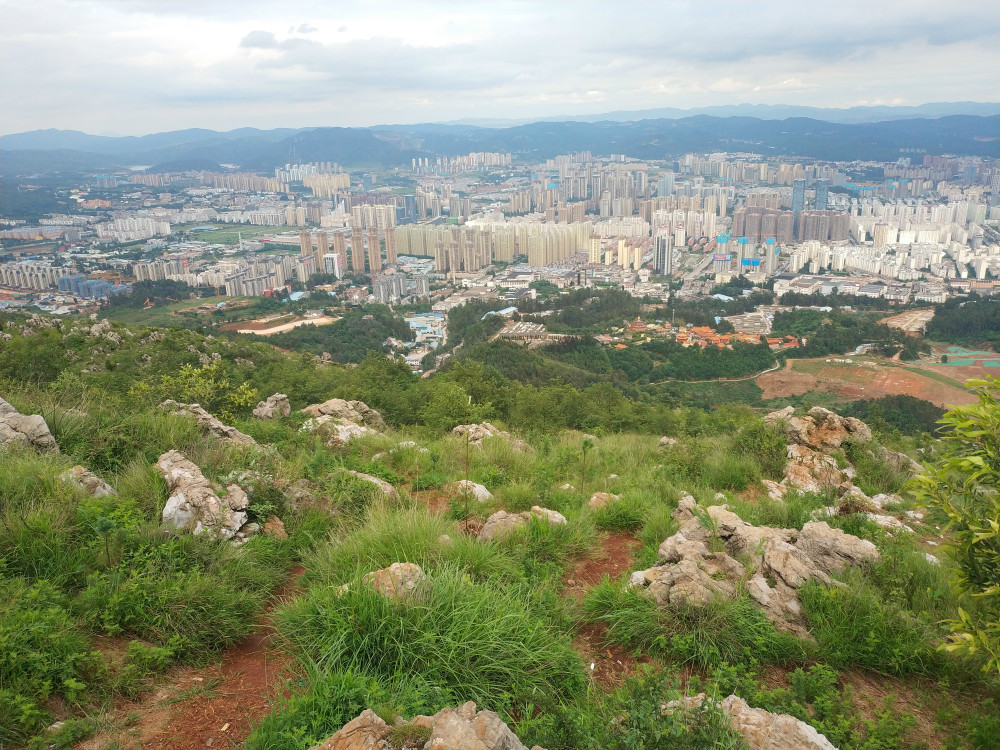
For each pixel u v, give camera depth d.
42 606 4.83
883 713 4.54
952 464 4.38
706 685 4.82
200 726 4.17
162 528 6.33
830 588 6.04
